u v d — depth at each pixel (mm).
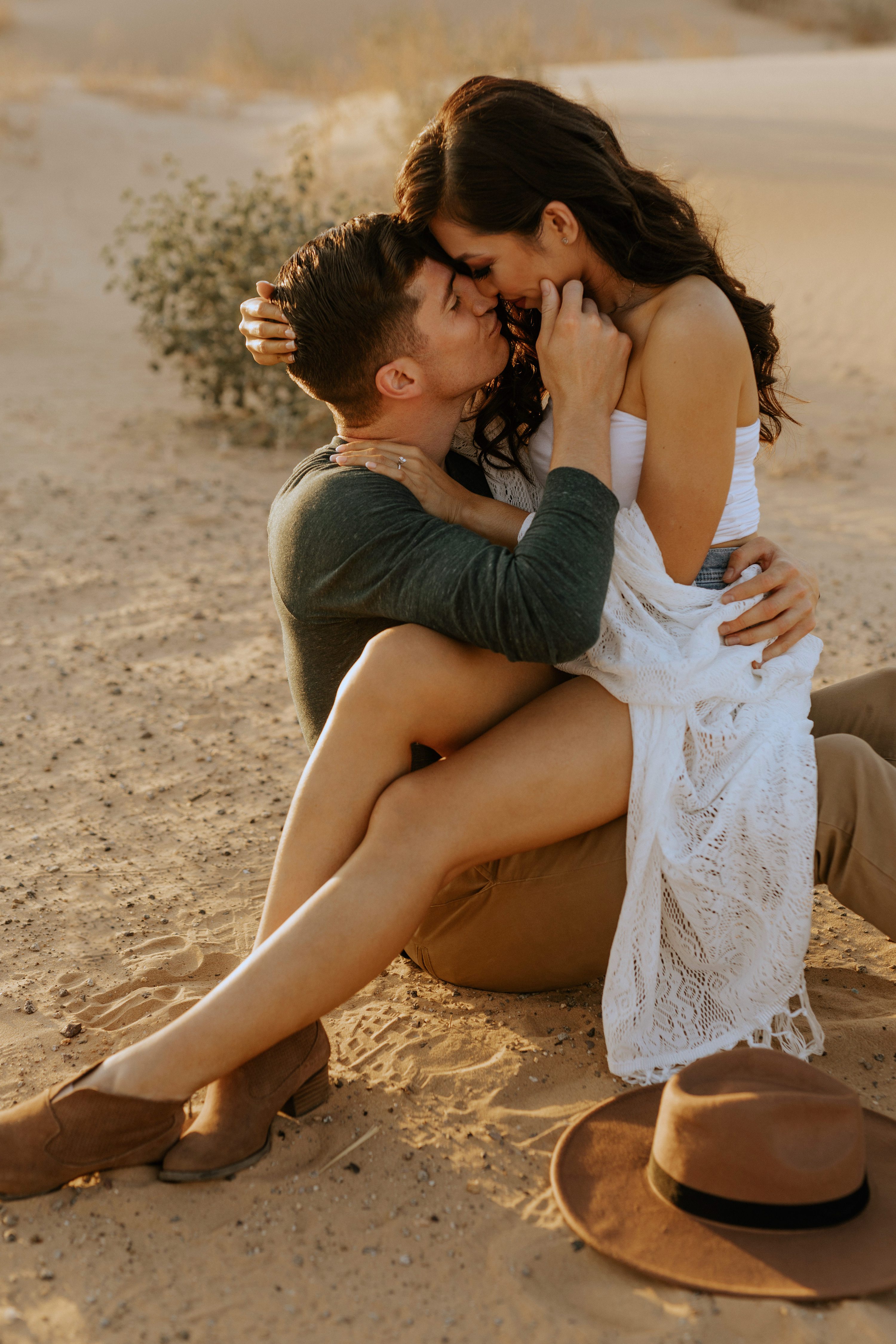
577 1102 2277
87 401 8391
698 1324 1758
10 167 16219
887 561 5617
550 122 2230
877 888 2309
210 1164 2074
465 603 2148
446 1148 2170
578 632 2152
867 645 4609
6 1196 2041
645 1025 2322
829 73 18062
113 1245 1954
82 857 3229
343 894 2086
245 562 5574
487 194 2232
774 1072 1966
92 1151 2039
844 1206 1893
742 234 10812
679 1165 1929
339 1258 1931
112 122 18969
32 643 4660
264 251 7562
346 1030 2525
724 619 2400
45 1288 1876
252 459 7250
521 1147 2172
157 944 2824
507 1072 2359
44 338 10195
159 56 35688
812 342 9211
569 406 2312
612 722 2277
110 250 13477
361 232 2328
